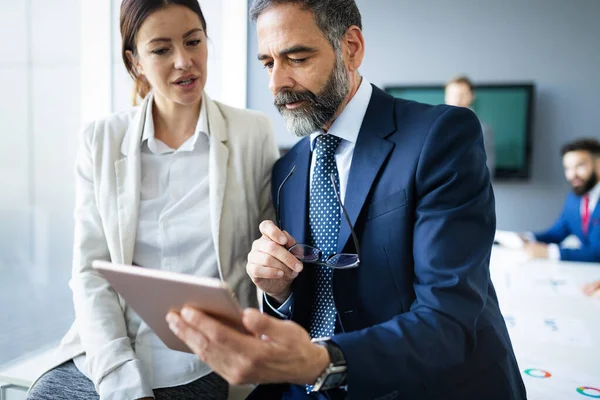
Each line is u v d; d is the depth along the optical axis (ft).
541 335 5.32
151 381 4.25
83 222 4.54
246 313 2.39
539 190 14.87
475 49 14.76
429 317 3.07
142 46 4.21
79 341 4.56
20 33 11.44
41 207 12.23
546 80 14.44
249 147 4.65
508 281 7.63
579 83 14.25
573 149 10.36
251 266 3.62
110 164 4.45
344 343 2.85
